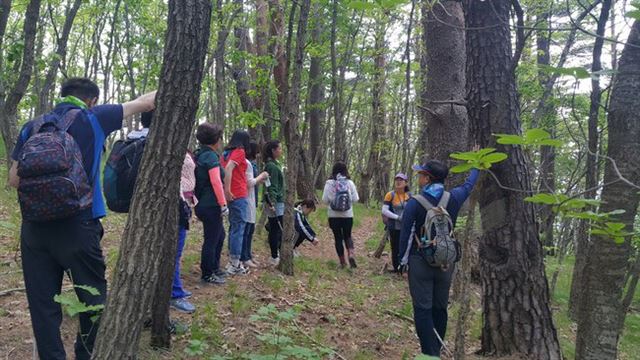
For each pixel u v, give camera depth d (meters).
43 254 3.13
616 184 2.87
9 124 6.84
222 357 3.81
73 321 4.43
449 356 5.20
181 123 2.67
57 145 2.91
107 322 2.50
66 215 2.92
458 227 5.74
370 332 5.63
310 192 13.46
